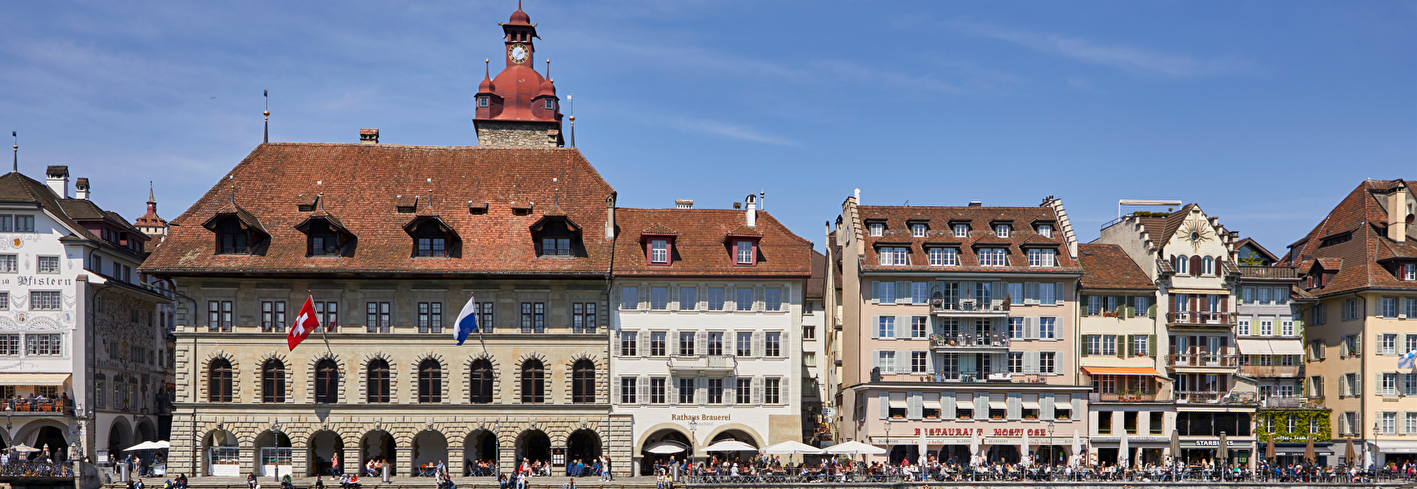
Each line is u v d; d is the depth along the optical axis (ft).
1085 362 302.25
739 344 281.13
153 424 334.65
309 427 272.10
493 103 374.22
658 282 280.72
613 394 277.23
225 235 276.00
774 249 287.48
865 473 260.21
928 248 297.94
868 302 294.66
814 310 368.48
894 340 294.05
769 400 280.10
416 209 288.10
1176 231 310.04
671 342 279.49
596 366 277.03
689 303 281.33
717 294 281.95
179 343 272.72
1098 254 315.78
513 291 277.64
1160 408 298.97
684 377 279.08
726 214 298.15
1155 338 304.71
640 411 277.44
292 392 272.72
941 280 296.51
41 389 285.43
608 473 270.05
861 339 293.64
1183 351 306.96
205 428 270.87
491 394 276.41
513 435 274.36
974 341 295.28
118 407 307.99
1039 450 294.87
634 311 279.49
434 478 266.36
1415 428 305.53
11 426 282.36
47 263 288.51
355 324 274.98
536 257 277.85
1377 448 302.04
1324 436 314.55
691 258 283.38
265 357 273.33
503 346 276.41
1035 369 296.51
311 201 287.69
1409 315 309.63
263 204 287.28
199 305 273.75
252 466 270.67
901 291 295.69
